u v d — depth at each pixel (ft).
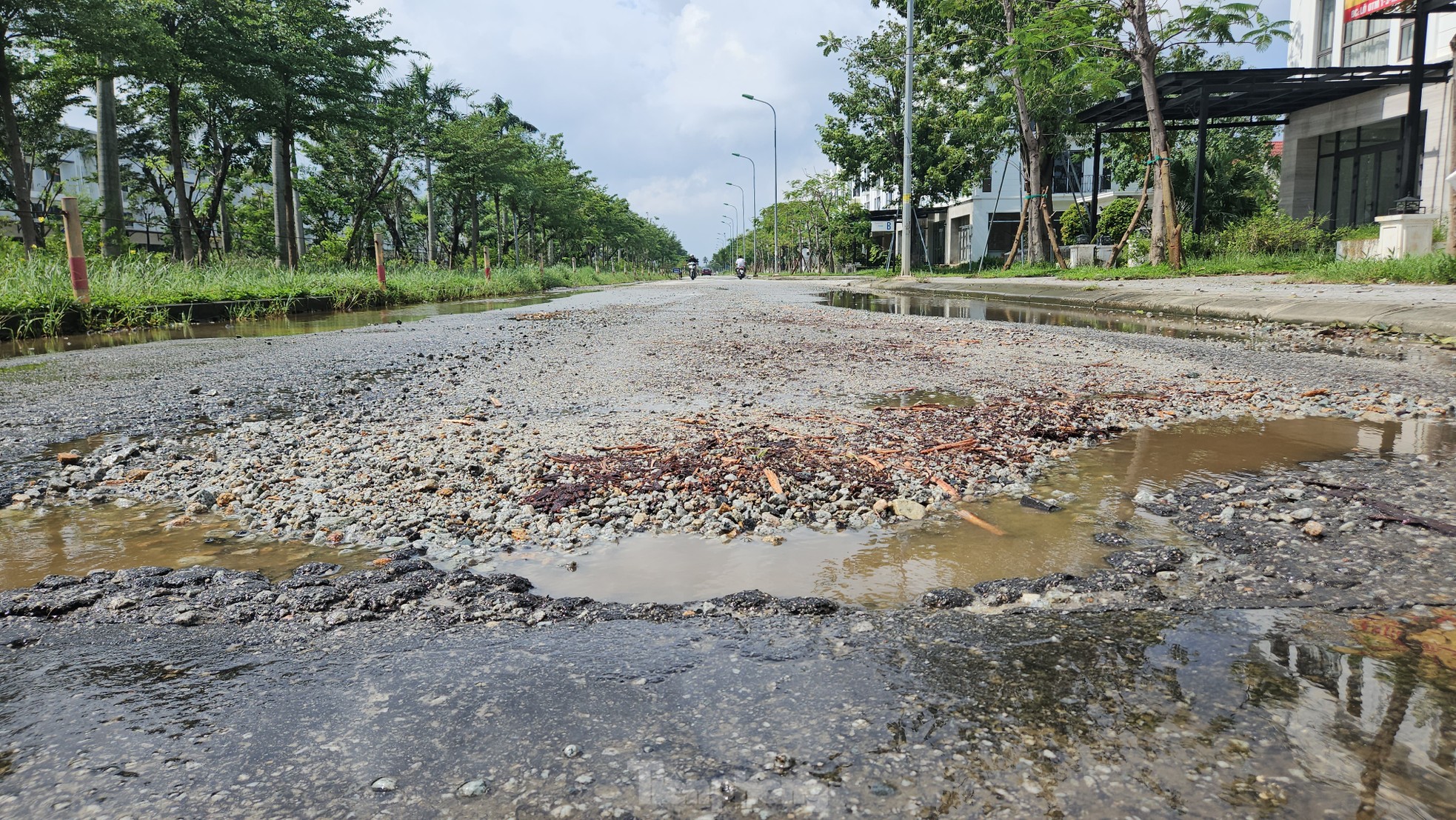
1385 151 66.59
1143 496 9.25
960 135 101.86
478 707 4.67
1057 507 9.00
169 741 4.34
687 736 4.32
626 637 5.73
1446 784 3.74
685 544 7.93
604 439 12.35
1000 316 38.83
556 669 5.19
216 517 9.02
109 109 61.77
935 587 6.68
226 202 116.26
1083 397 16.11
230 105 78.59
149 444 12.30
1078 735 4.26
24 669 5.29
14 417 14.62
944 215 161.17
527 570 7.26
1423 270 37.47
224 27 64.64
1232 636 5.55
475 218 124.57
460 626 5.98
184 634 5.85
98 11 50.11
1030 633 5.68
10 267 40.81
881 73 115.44
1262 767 3.91
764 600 6.38
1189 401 15.57
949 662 5.20
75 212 35.53
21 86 66.08
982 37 80.38
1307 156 75.05
